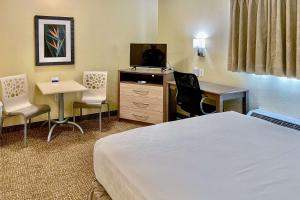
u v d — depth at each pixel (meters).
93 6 4.77
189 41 4.62
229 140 2.03
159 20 5.21
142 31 5.37
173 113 4.65
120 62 5.23
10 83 3.91
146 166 1.64
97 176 2.00
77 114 4.87
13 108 3.95
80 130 4.25
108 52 5.06
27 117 3.71
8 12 4.04
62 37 4.53
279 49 3.21
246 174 1.53
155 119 4.57
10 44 4.12
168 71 4.57
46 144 3.79
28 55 4.29
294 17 3.09
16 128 4.34
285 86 3.35
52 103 4.62
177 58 4.91
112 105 5.28
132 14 5.21
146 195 1.38
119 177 1.65
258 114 3.42
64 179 2.88
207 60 4.36
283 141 2.01
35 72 4.38
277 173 1.54
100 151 1.96
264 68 3.44
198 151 1.84
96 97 4.73
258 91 3.67
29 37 4.26
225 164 1.65
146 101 4.60
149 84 4.56
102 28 4.93
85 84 4.77
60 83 4.32
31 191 2.65
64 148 3.67
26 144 3.78
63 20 4.50
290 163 1.67
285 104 3.37
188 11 4.58
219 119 2.54
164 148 1.89
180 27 4.77
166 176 1.52
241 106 3.86
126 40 5.23
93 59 4.92
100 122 4.40
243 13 3.58
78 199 2.54
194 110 3.87
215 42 4.19
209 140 2.03
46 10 4.35
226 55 4.04
